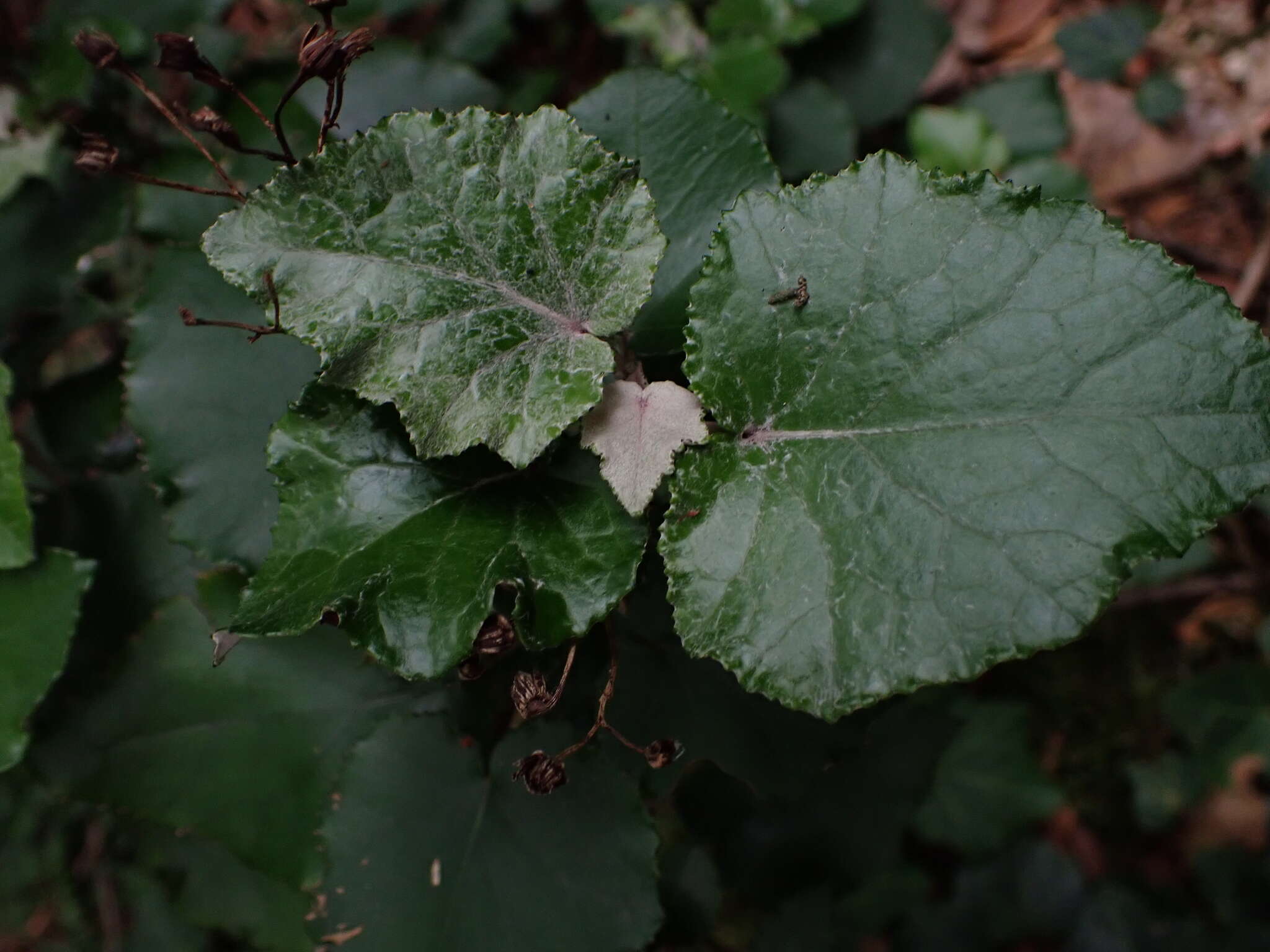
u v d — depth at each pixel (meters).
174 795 0.34
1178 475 0.24
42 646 0.31
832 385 0.26
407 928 0.30
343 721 0.34
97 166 0.26
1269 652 0.52
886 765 0.41
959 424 0.25
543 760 0.26
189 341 0.32
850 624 0.24
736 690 0.30
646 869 0.30
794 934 0.51
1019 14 0.59
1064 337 0.25
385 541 0.26
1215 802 0.56
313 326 0.25
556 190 0.25
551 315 0.26
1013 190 0.25
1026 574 0.24
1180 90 0.55
